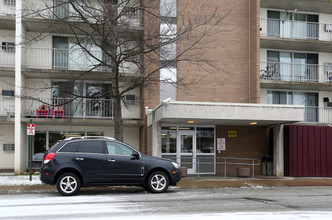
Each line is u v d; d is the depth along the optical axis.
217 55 19.36
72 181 10.49
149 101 18.59
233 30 19.62
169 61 14.26
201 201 9.49
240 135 19.05
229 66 19.50
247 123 17.52
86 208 8.33
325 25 21.86
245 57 19.72
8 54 18.44
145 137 18.47
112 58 13.40
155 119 15.90
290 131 17.55
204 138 18.66
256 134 19.22
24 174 16.91
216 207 8.55
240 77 19.58
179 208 8.38
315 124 20.12
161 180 11.20
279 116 15.70
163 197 10.23
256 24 19.17
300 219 7.24
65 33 19.00
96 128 19.67
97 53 19.33
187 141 18.44
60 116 18.11
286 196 10.65
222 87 19.34
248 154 19.05
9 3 18.47
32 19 17.34
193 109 14.73
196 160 18.44
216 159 18.67
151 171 11.14
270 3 20.86
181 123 17.73
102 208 8.34
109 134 19.81
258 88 18.92
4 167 18.38
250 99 19.50
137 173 10.84
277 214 7.73
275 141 17.77
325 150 17.84
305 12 22.02
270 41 20.14
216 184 13.77
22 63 17.83
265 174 18.53
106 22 13.84
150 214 7.61
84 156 10.48
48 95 18.89
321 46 21.03
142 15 17.66
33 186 12.48
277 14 21.58
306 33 21.62
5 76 18.61
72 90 18.81
